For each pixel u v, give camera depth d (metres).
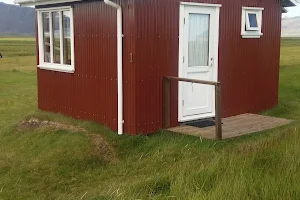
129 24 5.62
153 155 5.14
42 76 7.65
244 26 6.98
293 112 7.61
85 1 6.38
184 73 6.19
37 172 5.00
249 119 6.66
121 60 5.77
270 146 4.49
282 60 18.94
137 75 5.67
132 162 5.12
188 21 6.17
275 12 7.60
